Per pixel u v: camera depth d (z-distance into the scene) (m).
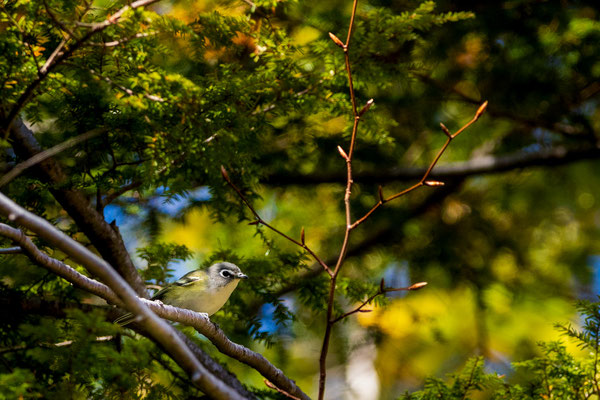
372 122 10.34
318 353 17.11
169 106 8.47
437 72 15.93
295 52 9.80
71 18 7.93
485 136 17.41
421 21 9.89
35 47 8.17
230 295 11.55
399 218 16.77
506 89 16.45
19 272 9.77
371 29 9.98
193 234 16.17
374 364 17.05
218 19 9.16
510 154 17.91
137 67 8.59
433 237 17.27
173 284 11.02
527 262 17.55
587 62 15.46
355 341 16.23
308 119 14.18
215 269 11.12
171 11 12.10
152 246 11.86
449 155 17.95
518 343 16.64
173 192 9.77
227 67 9.34
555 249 17.91
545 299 16.98
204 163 9.16
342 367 17.59
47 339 7.12
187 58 11.26
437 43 15.16
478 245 17.64
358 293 11.64
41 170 9.52
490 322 16.75
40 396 6.76
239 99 9.17
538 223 18.22
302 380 17.23
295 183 15.85
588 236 18.08
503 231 17.91
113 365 7.00
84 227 10.26
